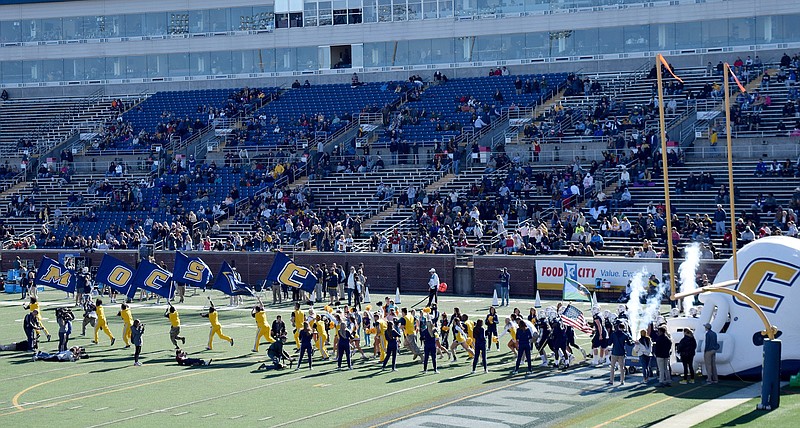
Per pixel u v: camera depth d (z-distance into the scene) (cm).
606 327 3388
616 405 2761
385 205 6625
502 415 2666
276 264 5125
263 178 7200
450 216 6203
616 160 6475
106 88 9025
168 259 6469
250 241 6347
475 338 3338
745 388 2952
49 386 3192
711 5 7412
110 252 6600
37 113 8862
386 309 3747
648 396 2875
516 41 7988
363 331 3944
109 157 8062
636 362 3284
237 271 6272
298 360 3628
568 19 7806
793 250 3036
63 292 6219
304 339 3475
